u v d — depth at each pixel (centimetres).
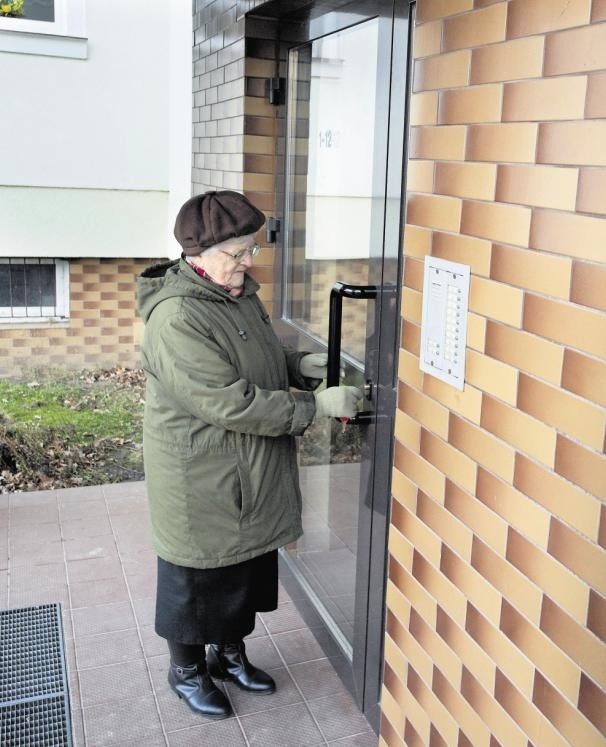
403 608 192
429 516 176
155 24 439
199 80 369
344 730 245
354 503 259
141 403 472
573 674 133
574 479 129
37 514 388
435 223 164
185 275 219
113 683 263
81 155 443
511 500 145
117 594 317
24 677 266
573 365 127
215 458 219
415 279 174
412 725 192
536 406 137
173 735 241
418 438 178
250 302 232
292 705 255
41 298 460
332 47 261
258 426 215
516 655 148
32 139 433
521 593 144
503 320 144
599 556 125
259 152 309
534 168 133
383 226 223
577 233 124
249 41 298
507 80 138
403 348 182
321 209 277
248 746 238
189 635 238
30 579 327
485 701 159
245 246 218
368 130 237
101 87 438
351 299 252
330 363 232
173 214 454
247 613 241
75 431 462
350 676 260
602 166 119
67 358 463
